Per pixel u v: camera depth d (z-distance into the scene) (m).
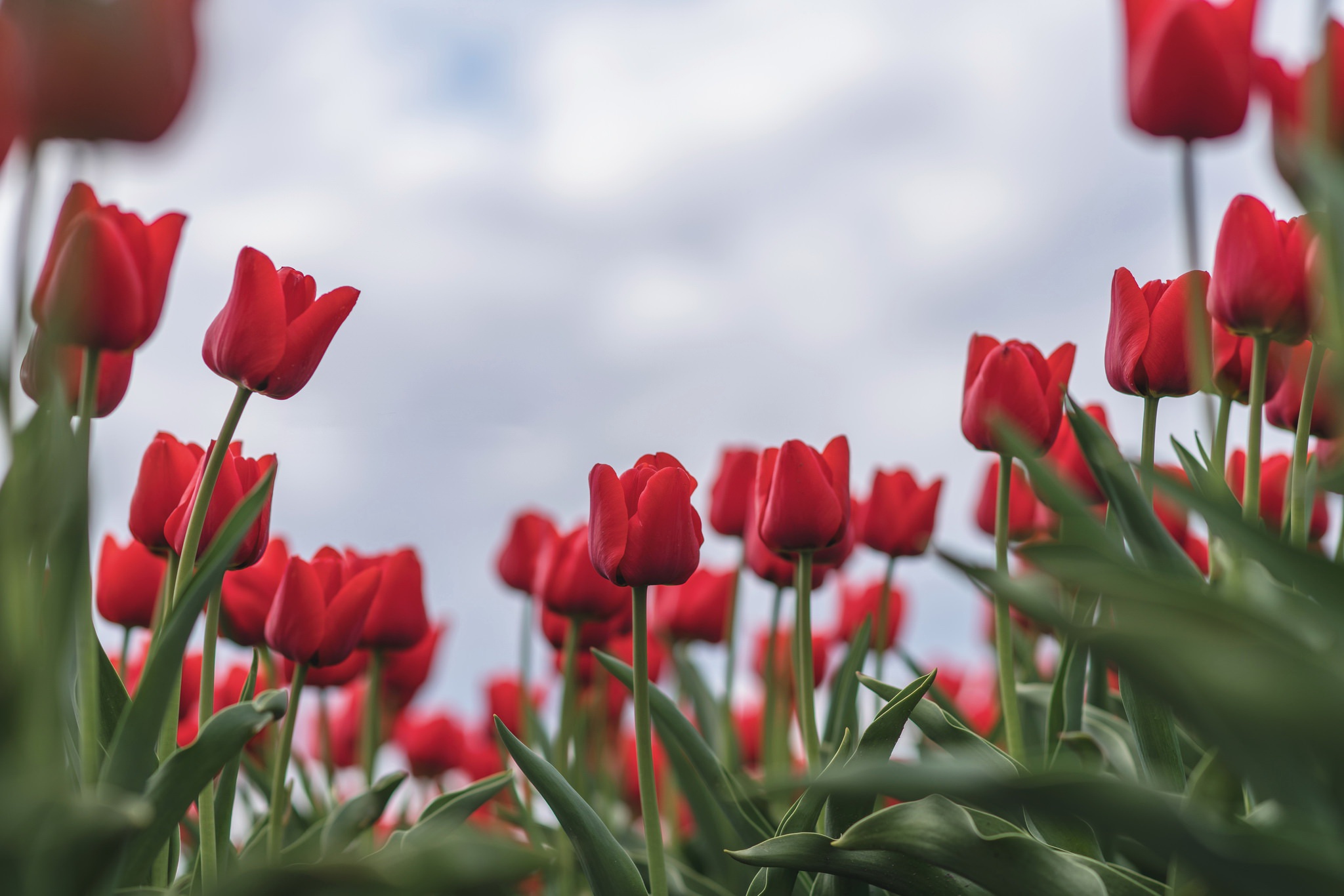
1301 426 1.10
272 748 1.43
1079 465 1.34
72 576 0.97
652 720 1.29
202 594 1.04
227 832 1.16
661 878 1.12
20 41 0.95
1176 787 1.11
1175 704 0.93
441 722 1.89
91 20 0.97
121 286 1.03
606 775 1.54
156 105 0.98
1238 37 1.10
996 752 1.12
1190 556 1.35
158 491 1.19
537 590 1.45
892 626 1.67
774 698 1.45
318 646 1.20
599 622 1.36
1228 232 1.10
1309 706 0.86
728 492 1.46
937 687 1.34
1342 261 1.01
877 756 1.09
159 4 0.97
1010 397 1.20
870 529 1.43
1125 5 1.14
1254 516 1.11
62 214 1.04
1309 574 0.94
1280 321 1.10
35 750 0.96
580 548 1.34
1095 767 1.17
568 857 1.33
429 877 0.95
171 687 1.03
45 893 0.94
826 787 0.93
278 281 1.10
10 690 0.95
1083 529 0.97
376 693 1.41
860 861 1.07
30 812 0.92
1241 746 0.93
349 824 1.21
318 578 1.22
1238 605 0.92
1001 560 1.23
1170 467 1.29
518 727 1.93
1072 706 1.22
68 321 1.01
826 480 1.22
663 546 1.12
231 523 1.05
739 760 1.55
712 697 1.57
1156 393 1.17
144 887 1.04
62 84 0.97
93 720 1.05
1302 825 0.95
